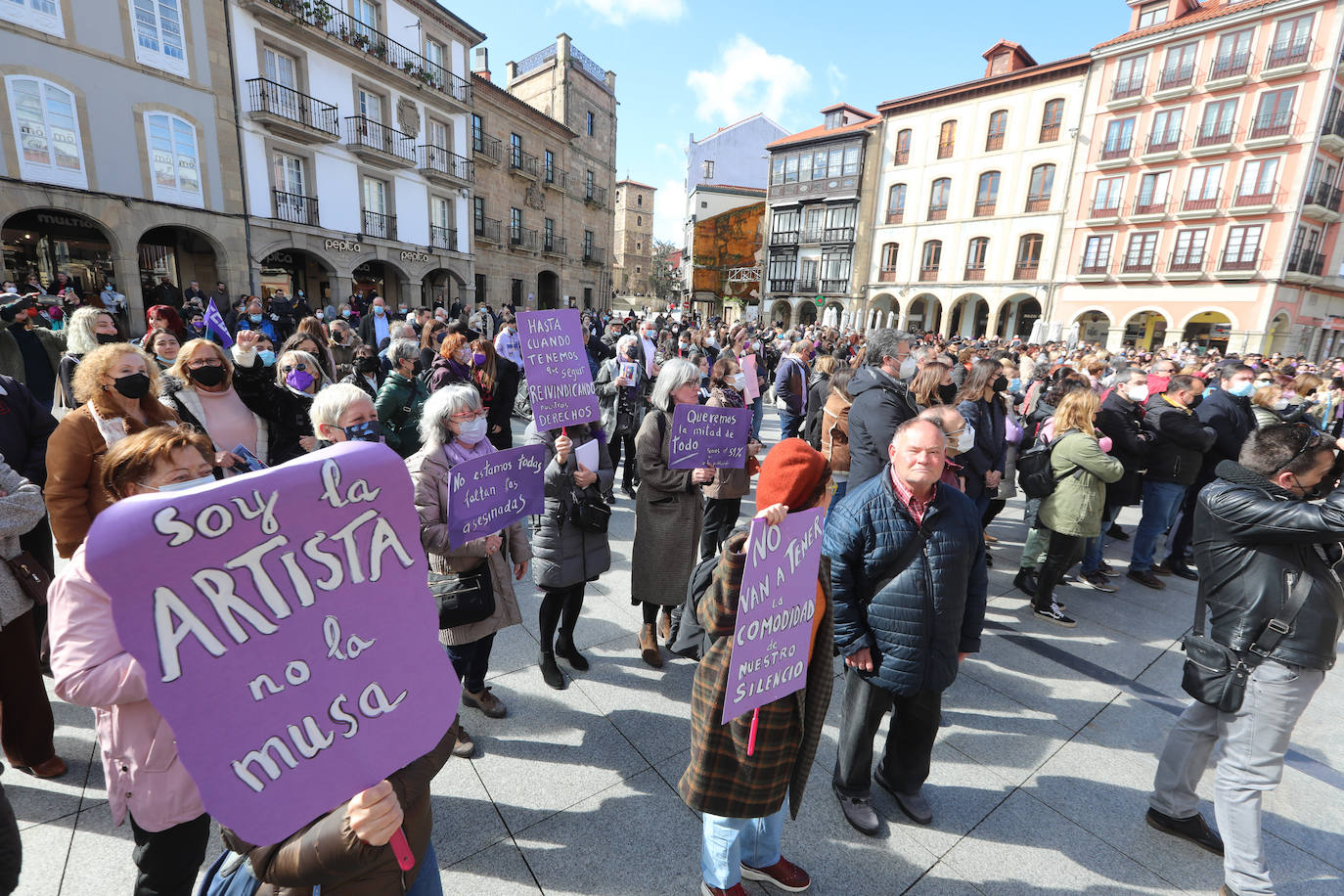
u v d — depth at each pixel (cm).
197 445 146
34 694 226
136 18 1352
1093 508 403
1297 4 2097
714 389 529
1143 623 436
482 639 285
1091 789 273
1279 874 236
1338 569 216
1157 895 221
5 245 1423
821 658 203
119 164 1349
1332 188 2298
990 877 225
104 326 385
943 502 226
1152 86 2412
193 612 96
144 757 141
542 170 2869
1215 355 1758
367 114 1938
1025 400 646
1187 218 2381
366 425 250
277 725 106
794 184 3488
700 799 188
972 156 2869
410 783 128
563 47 2973
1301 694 211
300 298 1445
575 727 290
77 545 228
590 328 1505
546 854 221
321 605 111
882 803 259
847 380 459
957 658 231
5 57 1172
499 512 259
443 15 2134
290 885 115
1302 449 210
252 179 1614
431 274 2420
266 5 1558
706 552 421
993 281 2855
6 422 271
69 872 199
